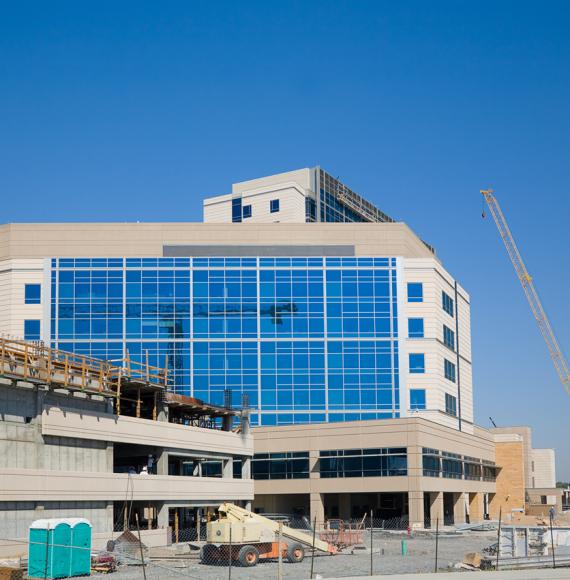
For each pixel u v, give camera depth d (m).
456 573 39.47
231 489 74.94
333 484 94.94
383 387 112.38
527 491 174.50
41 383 53.53
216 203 144.00
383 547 66.00
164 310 112.25
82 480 56.25
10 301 111.38
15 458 51.84
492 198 161.75
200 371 111.38
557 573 39.16
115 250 113.19
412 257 119.25
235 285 113.44
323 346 112.88
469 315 136.25
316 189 145.62
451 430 105.62
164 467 66.06
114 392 60.62
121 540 54.25
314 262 114.69
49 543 42.84
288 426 98.25
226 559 50.59
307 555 57.38
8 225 113.19
